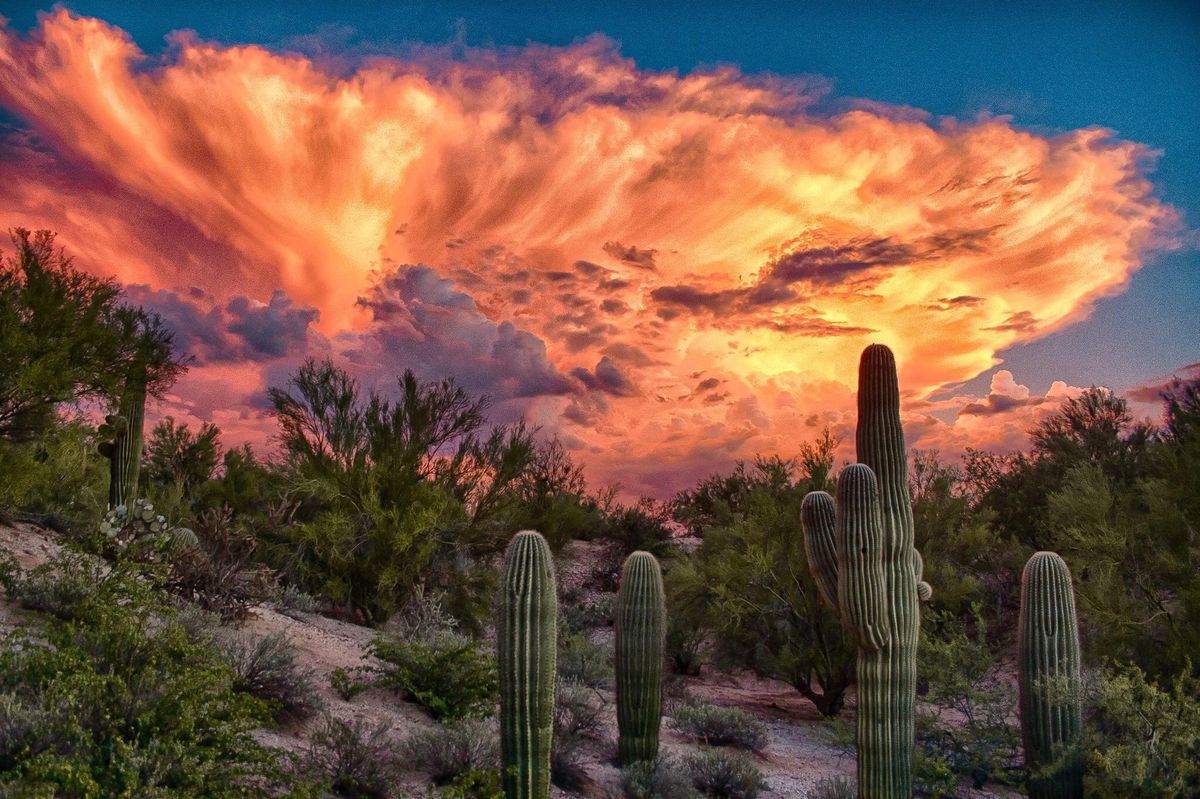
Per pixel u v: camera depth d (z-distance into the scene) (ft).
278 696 24.22
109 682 17.78
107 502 42.39
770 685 54.34
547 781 20.57
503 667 20.47
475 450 53.62
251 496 57.36
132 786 15.05
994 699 32.60
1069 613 25.95
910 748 23.95
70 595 24.86
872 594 23.81
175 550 31.99
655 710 28.22
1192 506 34.12
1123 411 72.18
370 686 29.45
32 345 32.83
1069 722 25.31
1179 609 33.42
